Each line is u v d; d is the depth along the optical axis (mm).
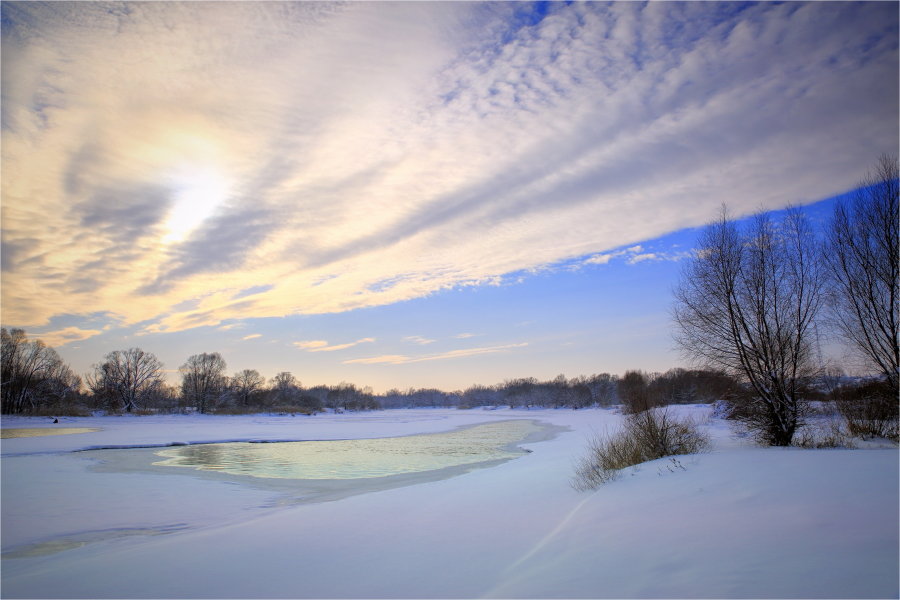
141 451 29906
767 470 9344
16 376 70938
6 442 33438
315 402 121750
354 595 6215
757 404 17234
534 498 11555
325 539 9344
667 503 8320
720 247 18141
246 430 47500
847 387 18422
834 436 16672
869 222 17312
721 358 17953
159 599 6746
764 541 5688
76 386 91188
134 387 89812
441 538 8719
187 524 12258
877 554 4812
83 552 9922
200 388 96250
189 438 38062
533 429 48625
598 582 5336
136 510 13797
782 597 4148
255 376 109438
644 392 28141
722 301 17953
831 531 5676
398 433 44688
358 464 23844
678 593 4613
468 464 23172
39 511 13711
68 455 27391
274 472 21250
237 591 6805
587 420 59219
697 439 15055
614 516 8156
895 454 10773
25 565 9047
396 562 7500
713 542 5945
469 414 107062
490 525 9352
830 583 4301
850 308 17578
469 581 6270
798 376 16578
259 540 9602
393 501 13023
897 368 16688
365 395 149000
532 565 6500
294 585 6871
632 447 14734
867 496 6855
